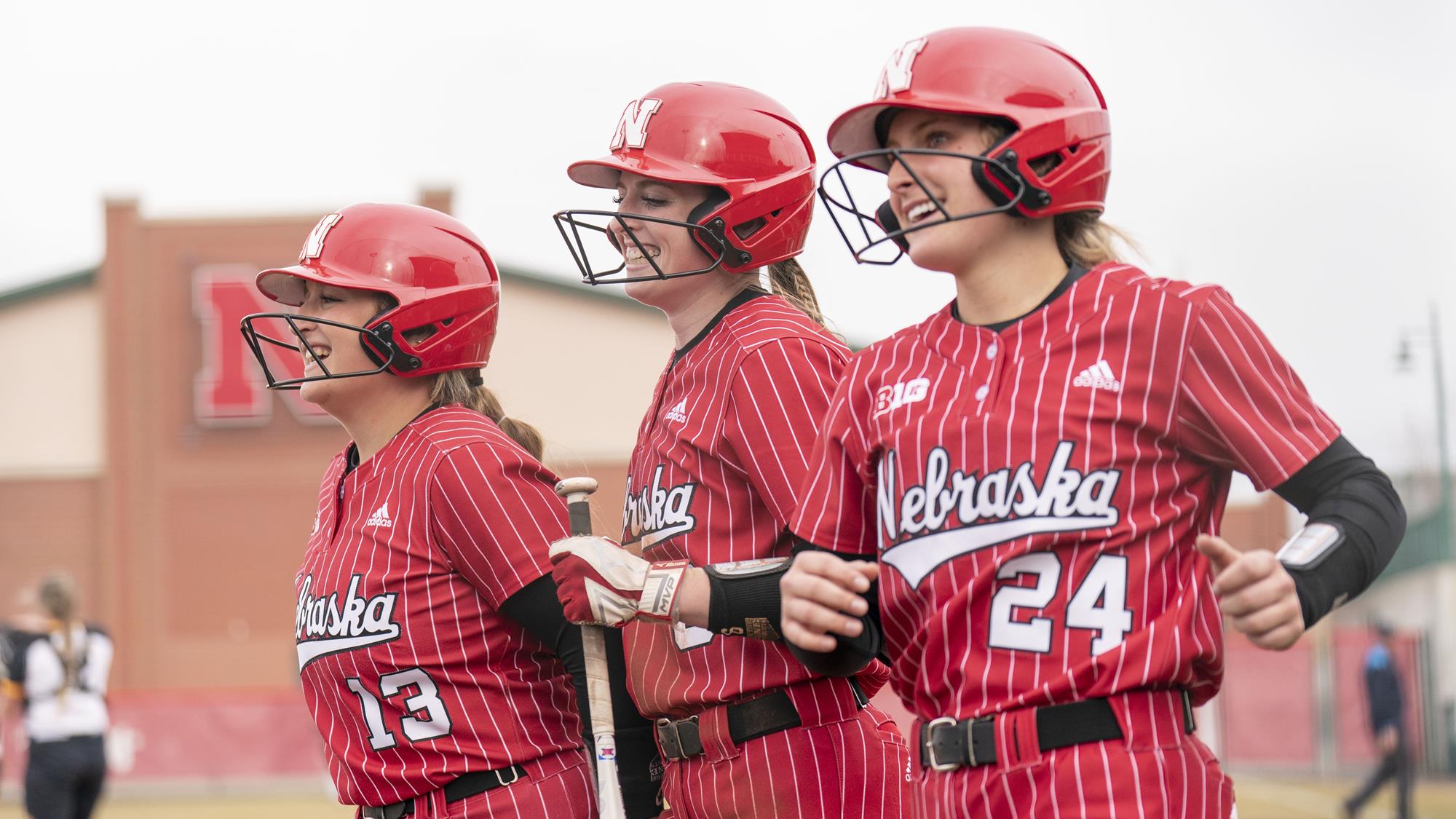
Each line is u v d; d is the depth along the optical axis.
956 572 8.38
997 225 8.70
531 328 99.19
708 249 11.49
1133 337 8.27
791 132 11.96
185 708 63.00
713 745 11.10
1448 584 76.62
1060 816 7.98
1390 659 42.31
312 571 11.94
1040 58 8.77
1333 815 43.91
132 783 62.22
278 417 99.19
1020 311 8.75
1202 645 8.15
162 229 99.31
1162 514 8.21
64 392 99.50
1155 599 8.12
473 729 11.39
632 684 11.87
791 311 11.47
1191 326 8.24
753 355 11.02
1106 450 8.17
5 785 60.50
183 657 97.38
